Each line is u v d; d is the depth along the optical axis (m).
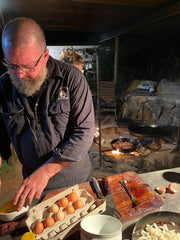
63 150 1.17
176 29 5.56
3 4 2.89
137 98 5.93
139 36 6.66
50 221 0.93
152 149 4.01
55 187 1.45
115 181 1.30
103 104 6.18
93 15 3.66
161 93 5.75
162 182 1.37
